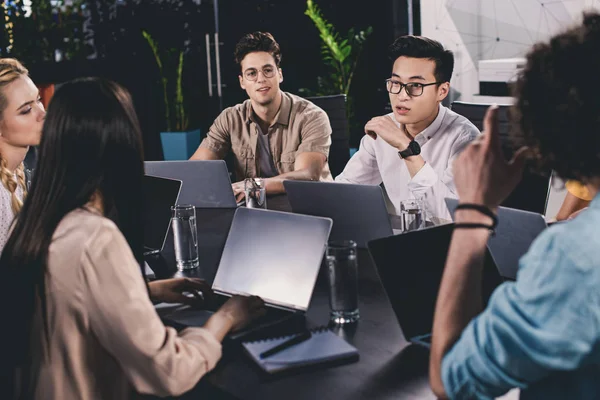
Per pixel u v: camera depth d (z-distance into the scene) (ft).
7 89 7.43
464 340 2.97
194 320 5.35
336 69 18.83
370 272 6.42
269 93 10.62
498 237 5.74
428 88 8.46
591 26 2.95
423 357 4.60
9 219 7.41
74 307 4.18
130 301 4.16
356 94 18.79
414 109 8.57
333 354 4.57
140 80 20.94
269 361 4.52
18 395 4.44
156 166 9.16
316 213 7.33
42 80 19.65
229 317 5.04
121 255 4.23
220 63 19.61
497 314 2.81
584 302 2.57
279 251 5.76
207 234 7.94
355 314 5.29
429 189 8.13
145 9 20.48
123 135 4.42
